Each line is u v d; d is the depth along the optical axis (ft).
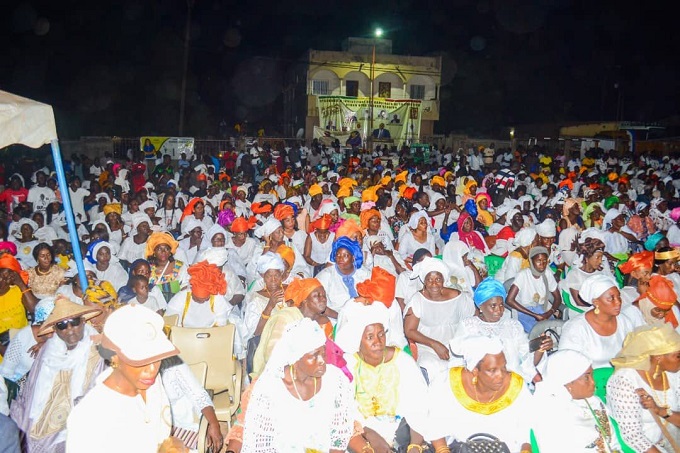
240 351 20.48
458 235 29.81
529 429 13.67
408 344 20.01
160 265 25.09
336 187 48.49
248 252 30.32
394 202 48.83
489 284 17.44
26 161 65.41
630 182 63.26
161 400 11.17
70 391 14.65
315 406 12.59
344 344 14.35
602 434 13.71
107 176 59.98
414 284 22.71
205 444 15.19
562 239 31.91
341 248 22.03
